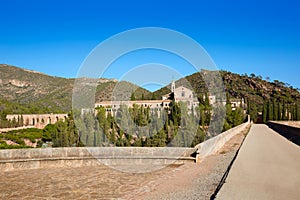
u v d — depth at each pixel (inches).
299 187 307.7
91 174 422.0
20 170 445.7
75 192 330.6
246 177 357.4
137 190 323.6
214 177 379.6
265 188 303.0
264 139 983.0
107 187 352.8
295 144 809.5
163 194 304.2
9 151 449.1
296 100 5108.3
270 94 5187.0
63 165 470.6
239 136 1139.9
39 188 347.9
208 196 290.5
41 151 469.7
